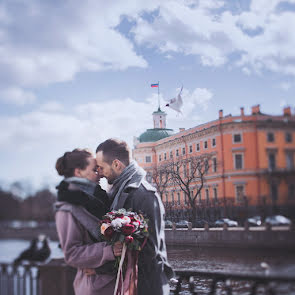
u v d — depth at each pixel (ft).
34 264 11.85
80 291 7.06
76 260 6.66
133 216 6.77
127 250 6.77
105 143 7.79
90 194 7.06
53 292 10.32
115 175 7.77
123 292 6.56
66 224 6.81
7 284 11.84
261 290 6.30
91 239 7.00
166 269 7.41
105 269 6.84
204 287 7.37
